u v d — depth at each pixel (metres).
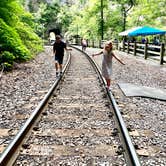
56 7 86.94
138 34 29.70
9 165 4.33
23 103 8.45
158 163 4.71
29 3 87.31
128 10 52.94
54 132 5.86
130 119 7.05
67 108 7.73
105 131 5.96
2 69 14.11
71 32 78.12
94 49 43.62
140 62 22.67
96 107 7.88
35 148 5.06
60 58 13.41
